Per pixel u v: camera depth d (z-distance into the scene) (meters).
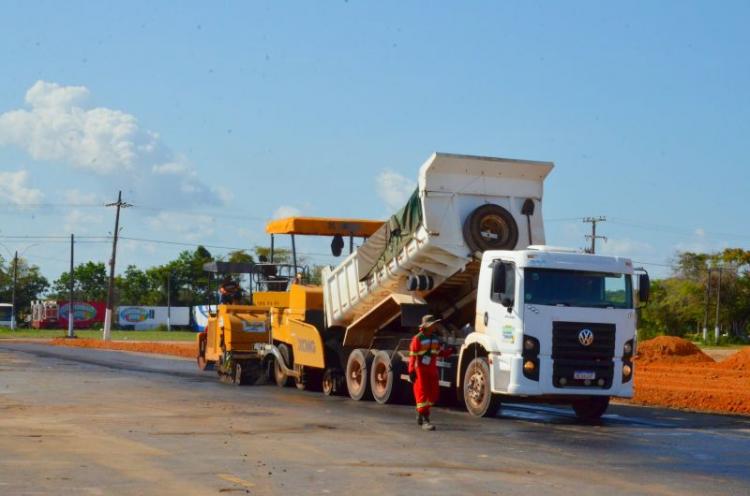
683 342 41.44
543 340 17.22
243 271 28.19
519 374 17.11
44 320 108.94
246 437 13.93
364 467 11.32
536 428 16.12
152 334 91.12
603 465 11.93
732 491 10.30
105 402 19.14
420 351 15.65
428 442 13.82
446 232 19.28
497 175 19.64
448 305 20.70
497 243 19.45
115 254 69.88
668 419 18.22
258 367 25.84
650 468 11.77
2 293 145.12
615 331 17.66
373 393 20.92
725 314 89.50
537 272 17.41
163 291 140.00
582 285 17.62
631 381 17.77
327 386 23.05
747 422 17.89
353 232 24.47
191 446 12.84
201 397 20.81
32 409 17.56
